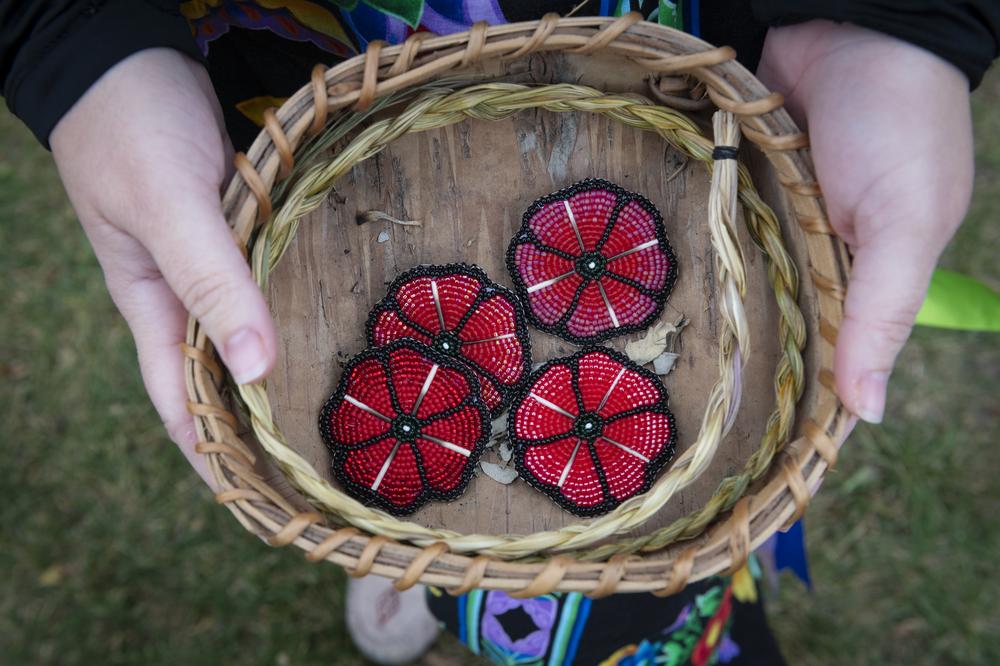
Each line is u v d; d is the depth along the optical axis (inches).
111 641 29.0
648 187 16.7
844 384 14.6
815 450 14.6
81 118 14.5
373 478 16.1
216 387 14.9
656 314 16.6
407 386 16.2
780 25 15.1
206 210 14.1
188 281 13.9
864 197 14.4
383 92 14.5
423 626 28.5
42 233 33.7
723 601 22.3
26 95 14.6
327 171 15.5
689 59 14.4
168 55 14.9
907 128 14.2
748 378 16.3
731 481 15.3
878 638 29.2
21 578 29.5
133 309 16.2
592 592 13.9
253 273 14.9
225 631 29.2
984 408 31.8
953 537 30.0
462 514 16.4
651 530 16.1
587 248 16.7
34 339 32.4
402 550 13.9
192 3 16.0
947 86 14.4
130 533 30.2
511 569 13.8
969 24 14.0
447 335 16.5
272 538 14.0
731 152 14.8
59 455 31.0
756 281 16.3
